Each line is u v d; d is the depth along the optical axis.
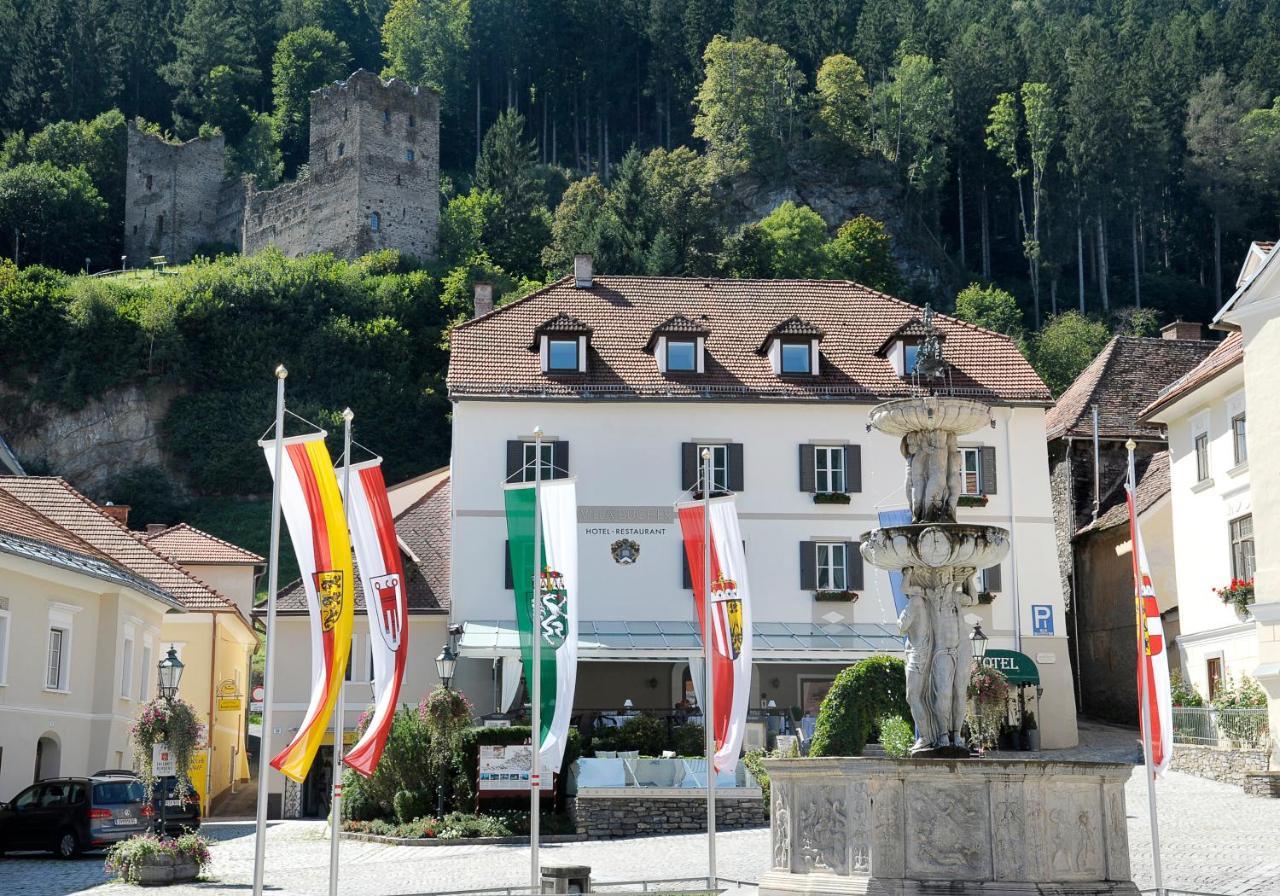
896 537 17.83
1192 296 126.12
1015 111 134.50
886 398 45.25
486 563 43.22
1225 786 32.62
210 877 24.75
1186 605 41.47
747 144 144.38
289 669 44.44
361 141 128.75
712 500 24.52
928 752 17.64
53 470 106.88
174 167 144.62
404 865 26.34
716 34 161.50
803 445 44.91
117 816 29.53
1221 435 39.41
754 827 30.98
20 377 108.12
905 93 144.12
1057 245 130.50
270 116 167.50
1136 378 52.28
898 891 15.81
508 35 167.25
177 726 25.41
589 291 49.47
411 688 43.41
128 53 165.88
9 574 32.62
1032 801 16.22
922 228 139.50
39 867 27.28
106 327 109.81
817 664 43.06
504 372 45.00
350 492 21.69
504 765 32.19
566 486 23.33
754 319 48.84
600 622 43.06
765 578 44.06
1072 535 50.34
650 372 45.53
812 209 139.12
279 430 20.69
